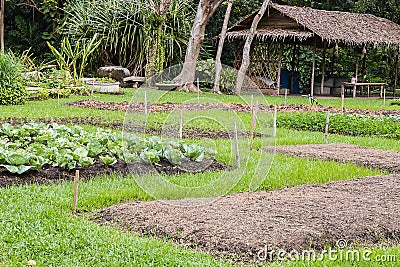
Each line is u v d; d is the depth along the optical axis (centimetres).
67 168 887
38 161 865
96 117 1562
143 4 2866
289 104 2250
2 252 552
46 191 764
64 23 3006
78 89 2317
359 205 742
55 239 590
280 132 1485
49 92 2136
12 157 840
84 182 838
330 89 3125
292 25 2855
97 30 2919
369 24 2970
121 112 1702
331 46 3189
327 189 841
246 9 3459
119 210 700
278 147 1232
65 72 2436
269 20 2920
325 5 3691
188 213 689
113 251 564
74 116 1564
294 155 1138
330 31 2712
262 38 2756
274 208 715
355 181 900
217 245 594
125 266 534
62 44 2553
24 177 837
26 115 1540
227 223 650
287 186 873
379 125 1567
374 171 1014
